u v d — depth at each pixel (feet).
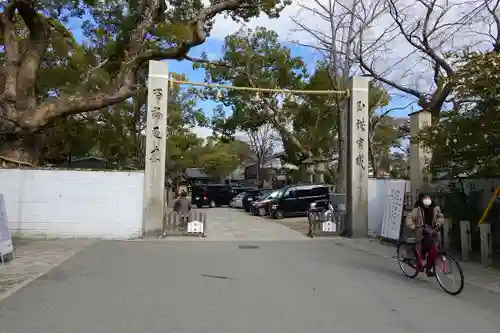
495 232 37.01
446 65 56.39
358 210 49.37
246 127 121.08
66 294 21.90
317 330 17.04
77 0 61.77
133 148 110.11
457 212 38.19
